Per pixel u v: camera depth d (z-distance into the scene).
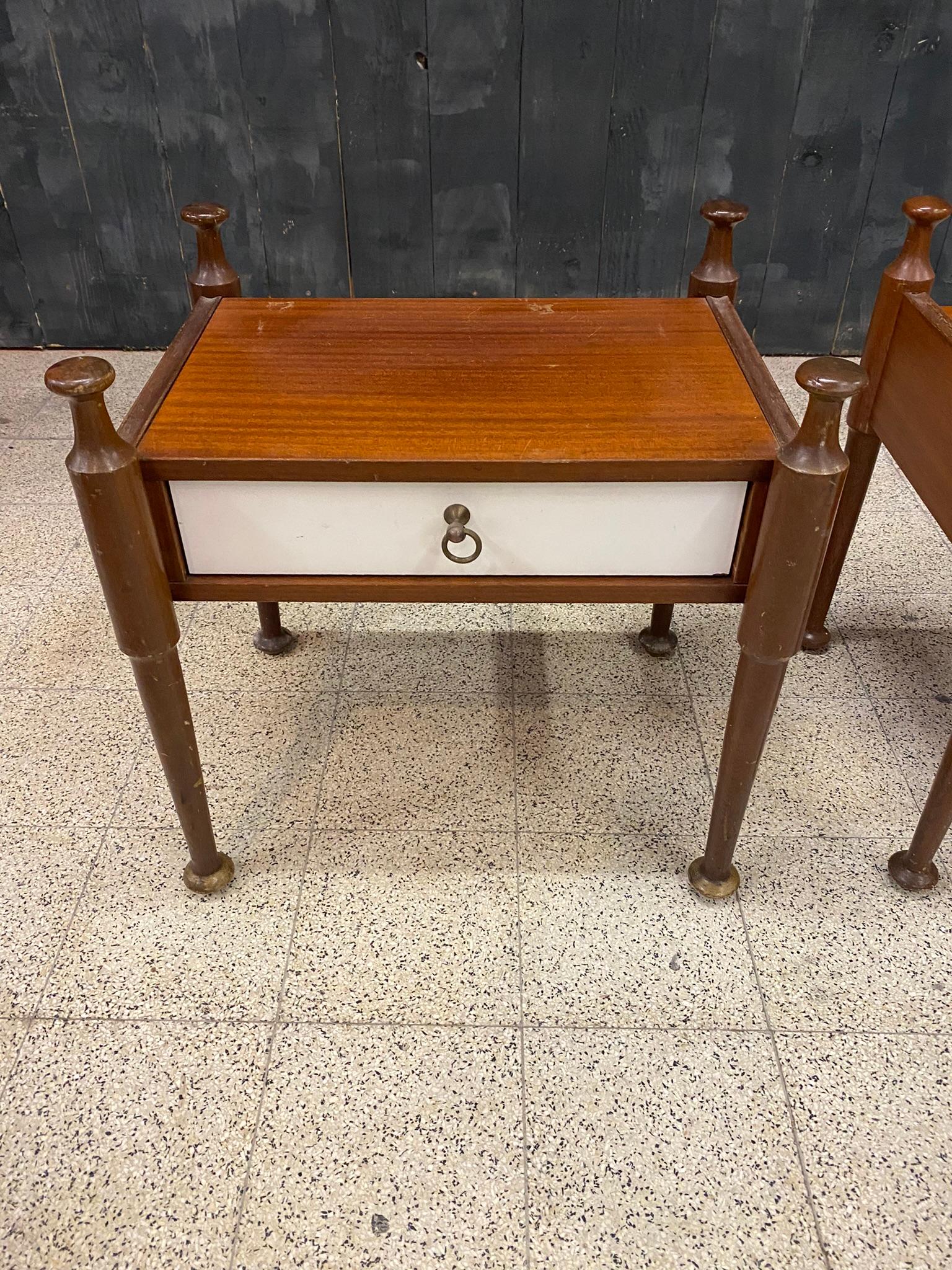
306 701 1.78
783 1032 1.29
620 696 1.79
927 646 1.90
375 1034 1.28
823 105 2.49
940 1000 1.33
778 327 2.88
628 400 1.20
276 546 1.18
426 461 1.08
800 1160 1.17
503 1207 1.12
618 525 1.15
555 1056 1.26
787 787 1.61
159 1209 1.12
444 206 2.68
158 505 1.13
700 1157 1.17
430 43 2.42
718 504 1.14
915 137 2.54
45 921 1.41
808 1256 1.09
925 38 2.38
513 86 2.48
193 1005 1.31
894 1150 1.17
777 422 1.15
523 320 1.41
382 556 1.19
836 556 1.76
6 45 2.45
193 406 1.19
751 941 1.39
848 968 1.36
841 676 1.83
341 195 2.67
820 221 2.68
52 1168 1.16
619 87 2.48
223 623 1.96
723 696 1.80
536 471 1.09
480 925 1.41
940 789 1.35
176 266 2.81
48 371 0.98
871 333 1.58
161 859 1.50
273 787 1.61
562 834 1.54
